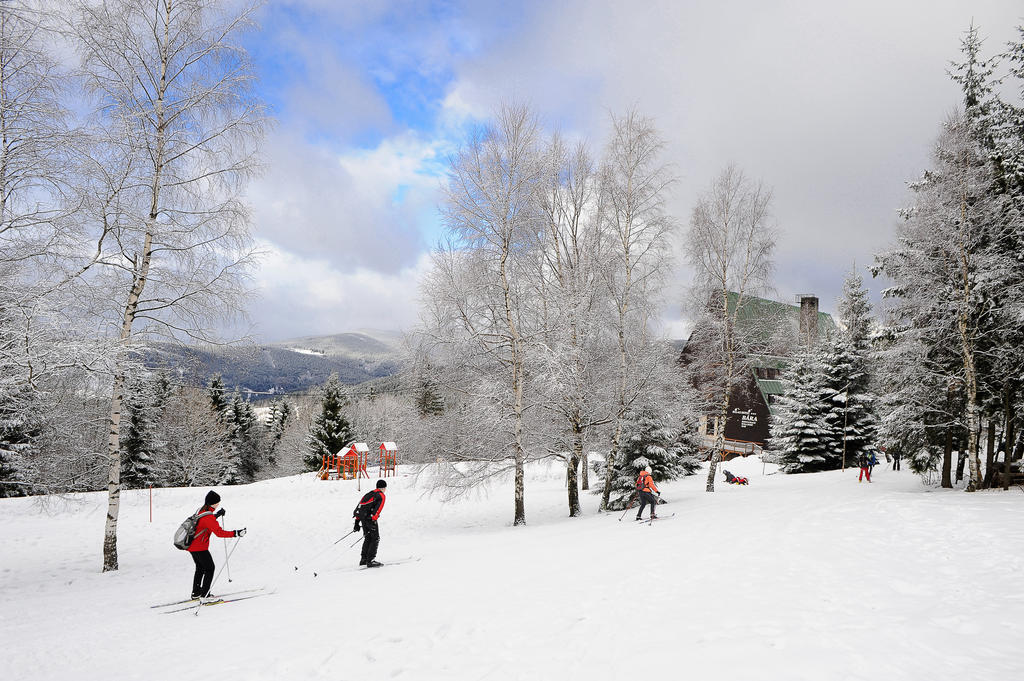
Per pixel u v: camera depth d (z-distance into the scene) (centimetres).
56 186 1059
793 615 551
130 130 1178
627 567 852
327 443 5047
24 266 991
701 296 2223
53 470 1336
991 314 1505
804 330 3572
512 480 3519
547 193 1806
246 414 5828
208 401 4672
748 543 952
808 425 3116
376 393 6456
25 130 986
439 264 1698
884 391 1866
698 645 488
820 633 492
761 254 2158
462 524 2012
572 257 1888
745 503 1630
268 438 7038
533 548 1160
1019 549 751
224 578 1158
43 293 998
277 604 834
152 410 3897
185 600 916
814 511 1264
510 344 1731
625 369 1814
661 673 433
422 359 1739
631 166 1842
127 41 1221
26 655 652
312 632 645
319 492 2956
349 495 2914
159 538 1716
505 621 621
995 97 1670
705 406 2334
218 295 1286
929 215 1566
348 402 5344
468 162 1647
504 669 480
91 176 1120
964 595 577
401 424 1797
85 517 2088
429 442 1744
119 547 1582
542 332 1686
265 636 649
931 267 1550
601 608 641
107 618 837
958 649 435
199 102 1287
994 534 857
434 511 2358
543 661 490
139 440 3888
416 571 1013
